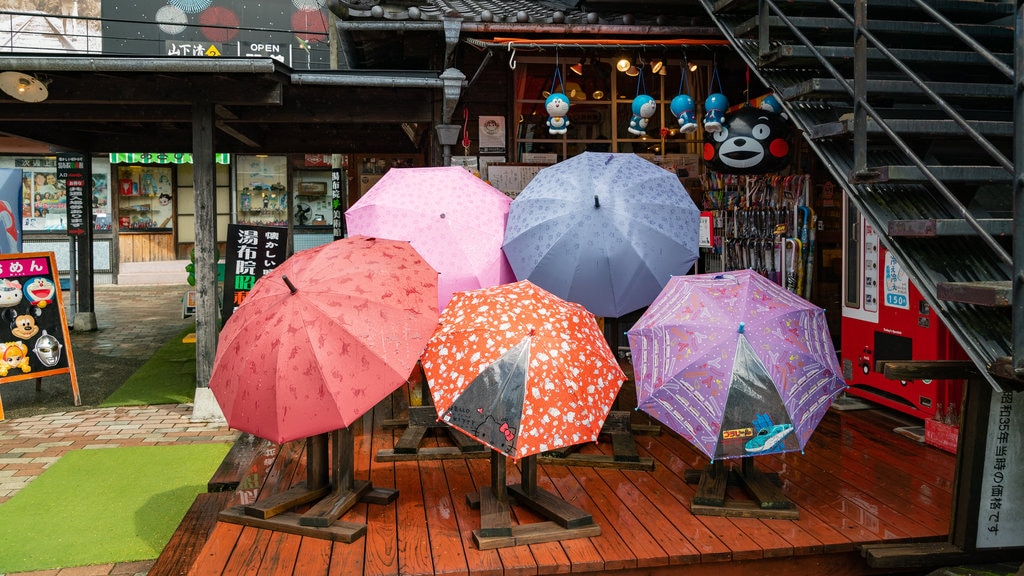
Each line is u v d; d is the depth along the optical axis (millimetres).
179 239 21141
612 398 3465
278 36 18828
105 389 8320
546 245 4520
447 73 7008
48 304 7523
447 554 3354
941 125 3812
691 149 8398
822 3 5117
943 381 4852
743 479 4000
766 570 3438
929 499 3918
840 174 3979
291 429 3295
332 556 3350
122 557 4113
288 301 3438
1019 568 3203
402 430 5391
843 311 5945
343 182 12367
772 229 6992
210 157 6793
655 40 7805
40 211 18062
